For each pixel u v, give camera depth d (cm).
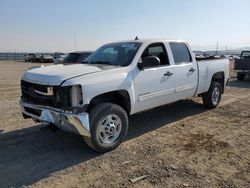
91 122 434
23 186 355
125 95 491
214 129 590
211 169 400
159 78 557
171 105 816
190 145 495
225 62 803
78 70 461
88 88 424
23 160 432
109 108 451
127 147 485
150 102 548
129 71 500
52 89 426
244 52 1777
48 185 358
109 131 459
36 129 586
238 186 352
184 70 627
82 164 418
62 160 433
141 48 542
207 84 726
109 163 421
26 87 486
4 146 490
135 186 353
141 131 574
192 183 358
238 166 410
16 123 630
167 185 354
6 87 1298
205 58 803
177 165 412
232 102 883
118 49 570
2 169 402
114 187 351
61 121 423
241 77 1572
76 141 514
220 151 467
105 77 455
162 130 582
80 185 358
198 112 738
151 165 412
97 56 586
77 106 416
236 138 533
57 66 525
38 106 452
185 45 654
